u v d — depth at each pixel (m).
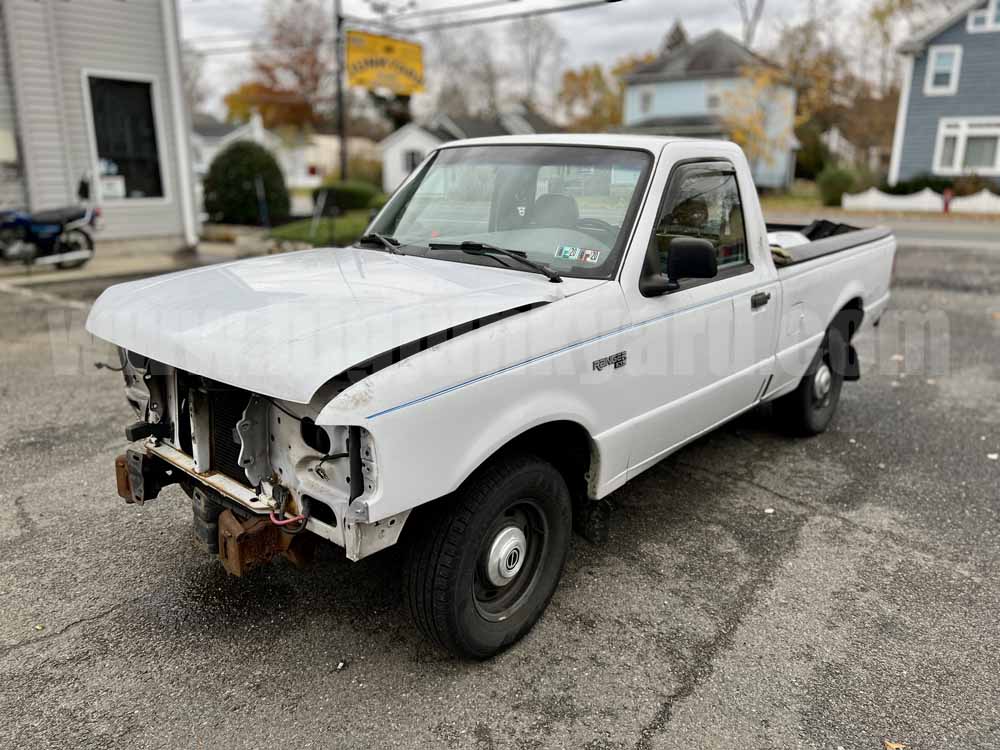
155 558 3.86
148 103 14.21
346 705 2.88
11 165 12.40
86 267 12.48
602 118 63.22
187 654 3.16
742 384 4.36
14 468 4.85
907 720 2.86
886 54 42.28
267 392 2.45
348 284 3.16
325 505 2.73
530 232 3.70
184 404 3.15
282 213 21.53
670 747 2.71
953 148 28.83
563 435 3.43
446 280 3.23
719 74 37.59
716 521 4.37
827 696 2.97
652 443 3.79
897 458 5.30
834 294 5.26
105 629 3.30
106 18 13.23
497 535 3.05
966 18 27.39
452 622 2.89
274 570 3.79
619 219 3.53
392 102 56.31
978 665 3.17
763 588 3.70
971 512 4.52
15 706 2.85
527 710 2.88
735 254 4.25
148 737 2.72
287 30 52.25
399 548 3.99
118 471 3.41
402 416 2.51
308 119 54.38
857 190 29.77
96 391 6.38
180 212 14.85
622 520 4.36
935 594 3.67
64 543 3.98
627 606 3.54
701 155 3.94
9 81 12.16
